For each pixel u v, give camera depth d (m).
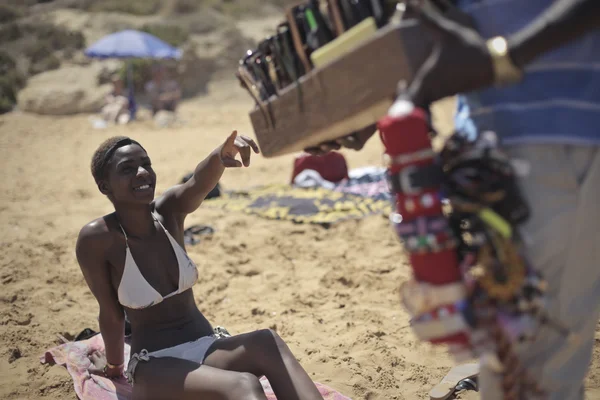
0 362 4.21
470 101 2.20
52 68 25.89
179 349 3.26
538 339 2.11
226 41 28.20
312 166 8.03
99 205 8.34
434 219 1.95
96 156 3.33
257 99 2.80
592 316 2.17
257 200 7.58
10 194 9.16
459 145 2.04
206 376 2.94
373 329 4.53
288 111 2.59
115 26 29.56
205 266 5.92
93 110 21.69
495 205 2.02
